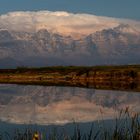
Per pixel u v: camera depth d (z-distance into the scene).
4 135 26.30
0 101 72.88
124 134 17.27
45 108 59.03
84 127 32.28
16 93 98.12
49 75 192.12
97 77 178.62
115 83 154.00
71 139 17.97
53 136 18.53
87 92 100.38
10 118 43.09
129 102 68.94
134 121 17.55
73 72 189.12
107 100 75.25
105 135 17.80
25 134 17.44
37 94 95.38
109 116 42.12
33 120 41.03
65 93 98.25
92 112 50.97
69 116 46.06
